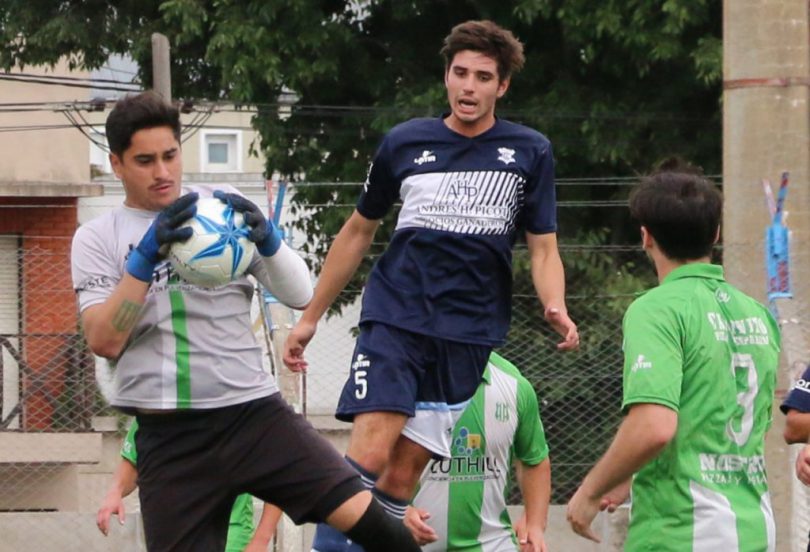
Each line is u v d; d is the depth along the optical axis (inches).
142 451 651.5
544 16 1952.5
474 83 719.7
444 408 737.6
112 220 652.1
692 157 2074.3
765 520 659.4
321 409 1603.1
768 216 1020.5
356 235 768.9
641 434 634.2
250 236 631.2
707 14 1925.4
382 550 636.7
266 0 2044.8
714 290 671.1
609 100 2057.1
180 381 632.4
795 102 1015.6
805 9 1019.3
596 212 2097.7
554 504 1293.1
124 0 2251.5
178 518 640.4
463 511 916.6
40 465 1584.6
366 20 2249.0
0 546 1348.4
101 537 1347.2
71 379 1524.4
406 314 727.1
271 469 634.2
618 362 1307.8
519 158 731.4
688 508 650.8
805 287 1018.1
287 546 1143.6
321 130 2194.9
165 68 1593.3
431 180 727.7
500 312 743.1
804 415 761.6
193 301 634.2
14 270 1482.5
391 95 2185.0
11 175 2714.1
